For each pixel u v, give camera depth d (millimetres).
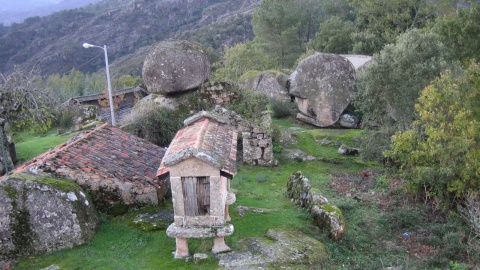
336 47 31812
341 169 13281
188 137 8016
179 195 6863
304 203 9570
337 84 17656
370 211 9820
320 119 17969
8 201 7449
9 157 12953
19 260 7383
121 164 9617
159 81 15984
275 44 35375
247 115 15555
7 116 14633
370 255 7773
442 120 9320
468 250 7730
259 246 7477
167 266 6922
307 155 14430
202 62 16438
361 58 22281
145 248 7629
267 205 9859
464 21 14445
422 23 27750
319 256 7293
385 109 12383
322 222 8469
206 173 6723
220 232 6922
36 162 8812
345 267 7164
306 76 18094
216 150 7430
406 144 9867
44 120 15727
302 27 37375
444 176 9141
